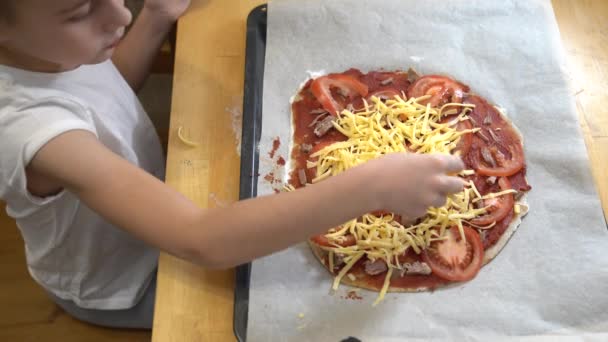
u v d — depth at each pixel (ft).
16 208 2.75
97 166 2.26
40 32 2.16
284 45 3.22
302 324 2.44
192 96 3.09
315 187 2.26
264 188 2.80
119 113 3.06
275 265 2.59
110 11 2.23
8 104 2.40
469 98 3.01
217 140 2.95
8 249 4.47
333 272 2.58
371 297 2.51
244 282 2.54
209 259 2.29
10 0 2.00
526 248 2.59
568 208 2.66
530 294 2.48
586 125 2.94
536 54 3.11
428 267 2.55
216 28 3.34
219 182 2.83
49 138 2.24
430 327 2.41
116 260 3.23
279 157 2.89
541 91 3.00
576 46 3.21
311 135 2.96
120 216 2.28
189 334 2.43
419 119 2.87
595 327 2.39
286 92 3.08
